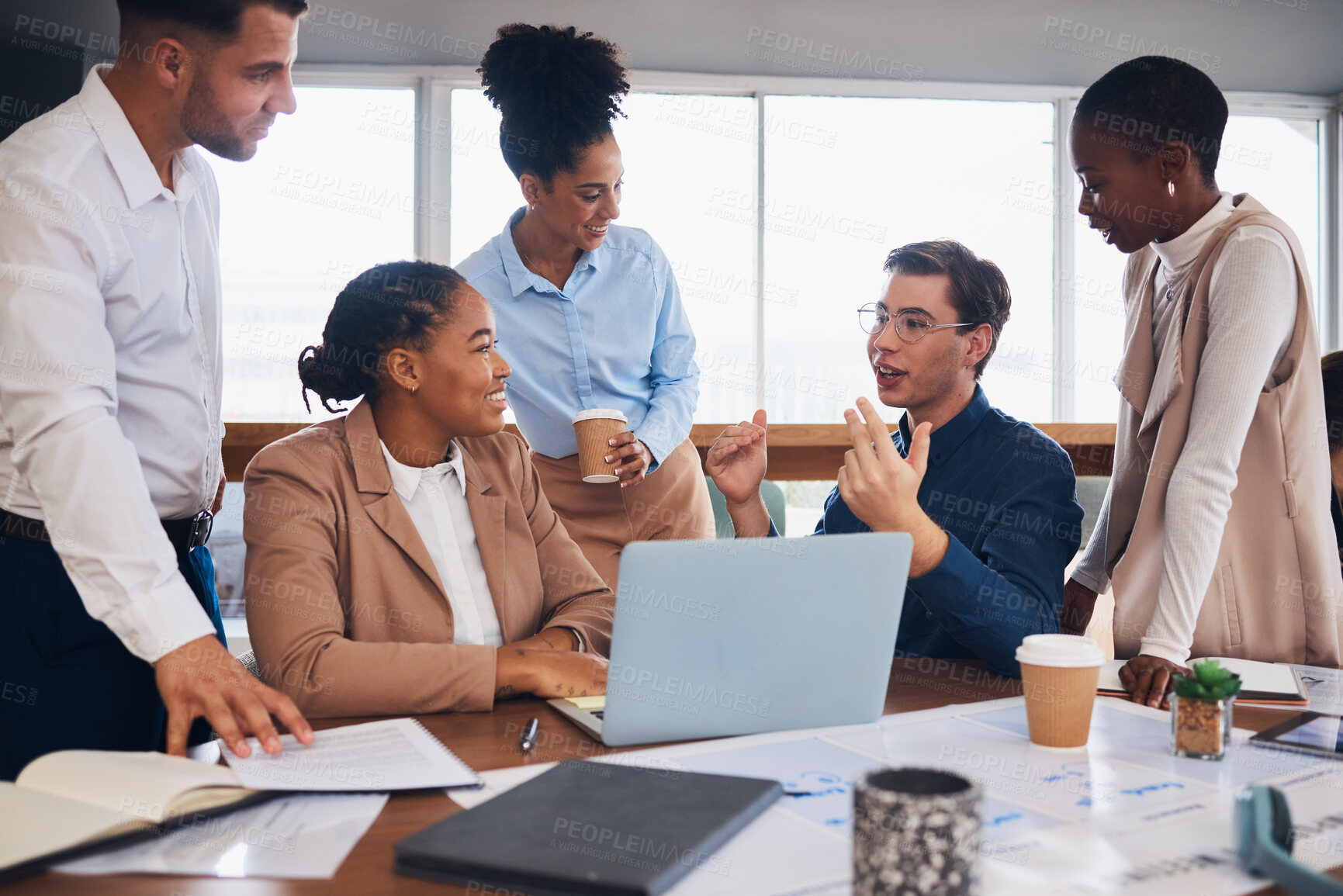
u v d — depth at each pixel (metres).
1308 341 1.34
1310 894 0.55
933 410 1.59
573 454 1.96
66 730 1.21
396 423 1.32
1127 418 1.55
